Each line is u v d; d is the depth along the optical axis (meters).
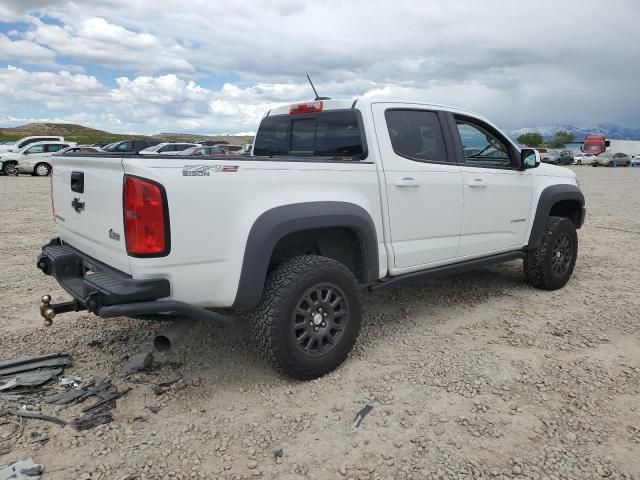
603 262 6.89
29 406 3.14
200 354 3.93
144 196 2.84
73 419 3.03
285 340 3.32
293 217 3.32
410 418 3.07
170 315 3.39
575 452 2.75
